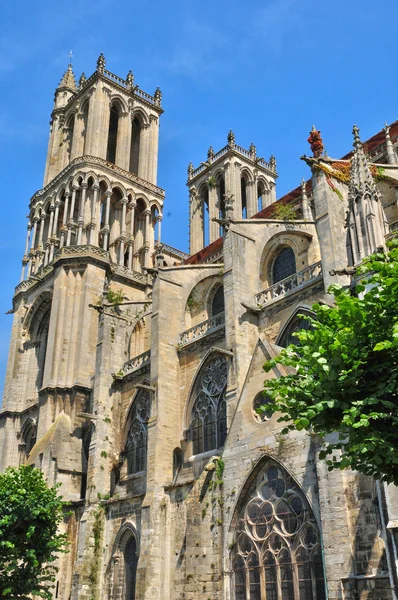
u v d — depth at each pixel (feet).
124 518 137.90
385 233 99.19
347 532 78.18
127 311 183.21
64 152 250.16
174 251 247.70
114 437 156.76
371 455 55.31
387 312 57.36
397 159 150.82
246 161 257.75
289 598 85.97
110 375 163.73
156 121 255.91
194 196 265.54
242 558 94.07
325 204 110.73
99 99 233.76
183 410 137.59
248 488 97.14
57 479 158.40
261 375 101.30
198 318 159.12
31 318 217.77
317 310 64.54
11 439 202.39
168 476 130.11
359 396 57.26
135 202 226.38
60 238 215.72
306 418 55.26
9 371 213.66
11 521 108.47
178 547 119.75
